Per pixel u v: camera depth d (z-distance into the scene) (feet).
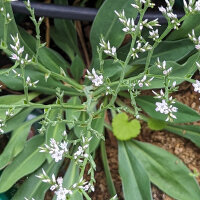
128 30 0.83
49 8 1.09
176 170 1.11
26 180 1.12
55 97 1.26
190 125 1.14
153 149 1.15
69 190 0.76
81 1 1.31
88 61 1.34
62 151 0.80
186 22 1.09
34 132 1.24
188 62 1.05
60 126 1.09
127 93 1.22
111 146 1.24
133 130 1.13
